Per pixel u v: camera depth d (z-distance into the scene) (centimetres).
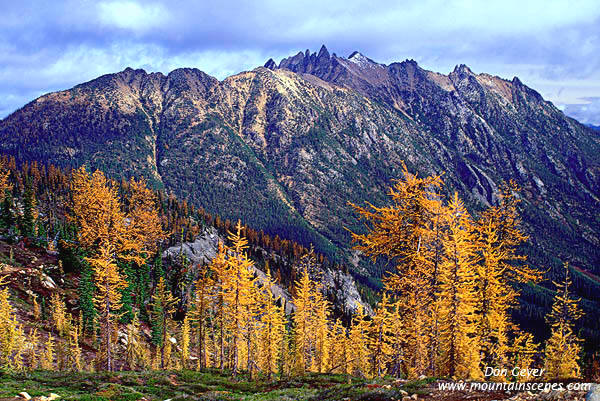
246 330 4297
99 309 6425
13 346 3844
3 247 7950
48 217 11400
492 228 2956
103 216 8650
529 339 3331
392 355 3675
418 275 2614
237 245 4062
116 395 2727
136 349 5753
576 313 4019
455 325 2736
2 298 4053
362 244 2694
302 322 4941
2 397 2223
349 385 2252
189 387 3381
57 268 7981
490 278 2830
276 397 2389
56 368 4675
